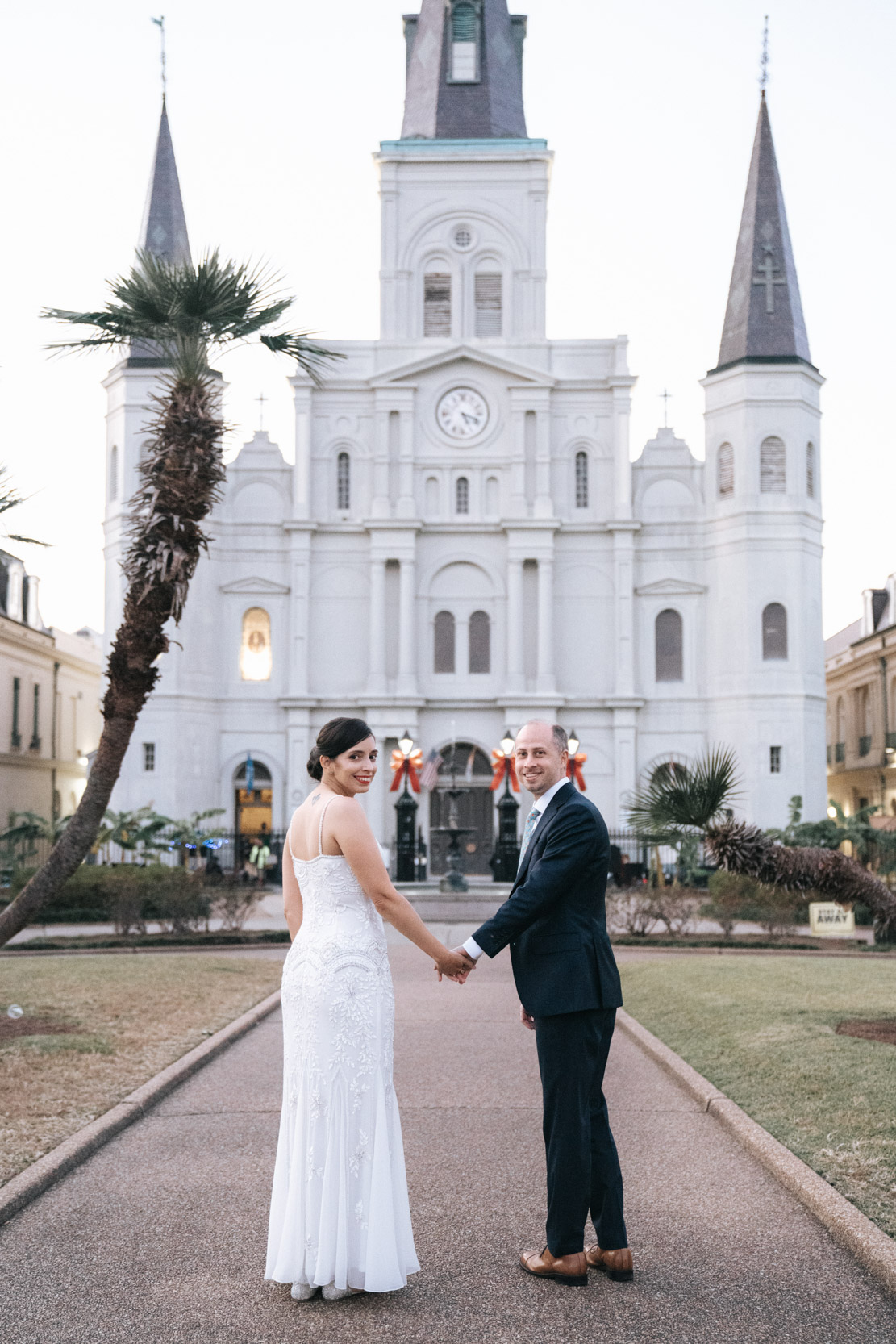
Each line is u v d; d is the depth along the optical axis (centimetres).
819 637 4144
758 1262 513
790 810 3975
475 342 4338
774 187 4288
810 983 1333
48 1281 492
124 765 4041
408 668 4191
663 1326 449
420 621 4272
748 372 4134
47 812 4869
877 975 1431
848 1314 459
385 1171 477
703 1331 445
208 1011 1179
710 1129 746
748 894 2256
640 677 4216
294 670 4203
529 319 4369
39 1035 996
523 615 4259
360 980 484
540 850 511
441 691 4262
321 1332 443
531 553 4212
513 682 4172
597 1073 507
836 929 2072
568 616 4272
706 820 947
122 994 1269
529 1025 524
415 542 4256
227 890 2323
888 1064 849
